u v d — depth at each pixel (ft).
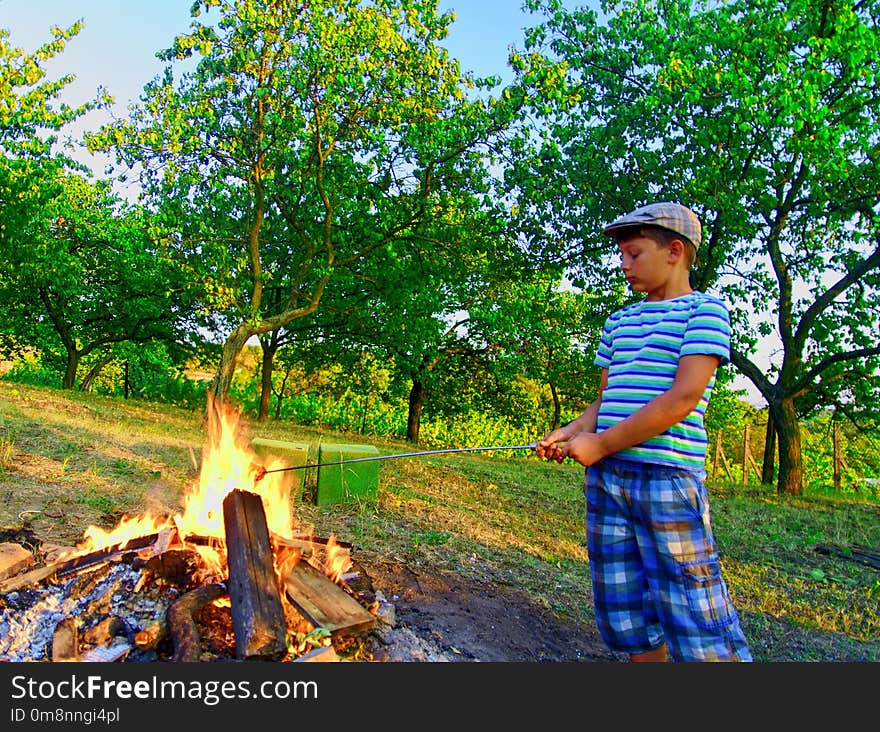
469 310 55.57
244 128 38.70
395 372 74.69
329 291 59.36
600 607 7.75
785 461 45.37
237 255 47.24
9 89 43.24
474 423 84.12
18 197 48.21
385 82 37.24
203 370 93.35
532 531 21.70
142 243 66.33
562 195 44.83
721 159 39.22
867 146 38.04
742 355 47.37
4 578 9.96
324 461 19.75
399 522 19.01
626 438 7.20
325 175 41.86
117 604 8.93
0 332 81.51
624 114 43.16
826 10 38.01
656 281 7.91
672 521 7.08
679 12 43.42
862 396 46.78
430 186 41.86
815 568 21.09
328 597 9.24
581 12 45.14
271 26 35.58
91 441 23.80
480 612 12.80
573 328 71.92
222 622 8.73
